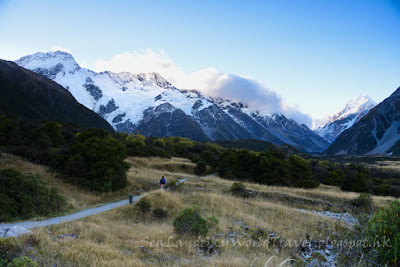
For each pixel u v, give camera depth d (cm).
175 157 5959
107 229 1304
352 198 2623
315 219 1833
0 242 721
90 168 2569
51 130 4306
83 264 805
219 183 3038
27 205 1523
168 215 1762
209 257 1062
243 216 1791
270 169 3666
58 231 1153
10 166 2350
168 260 955
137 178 3012
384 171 6222
